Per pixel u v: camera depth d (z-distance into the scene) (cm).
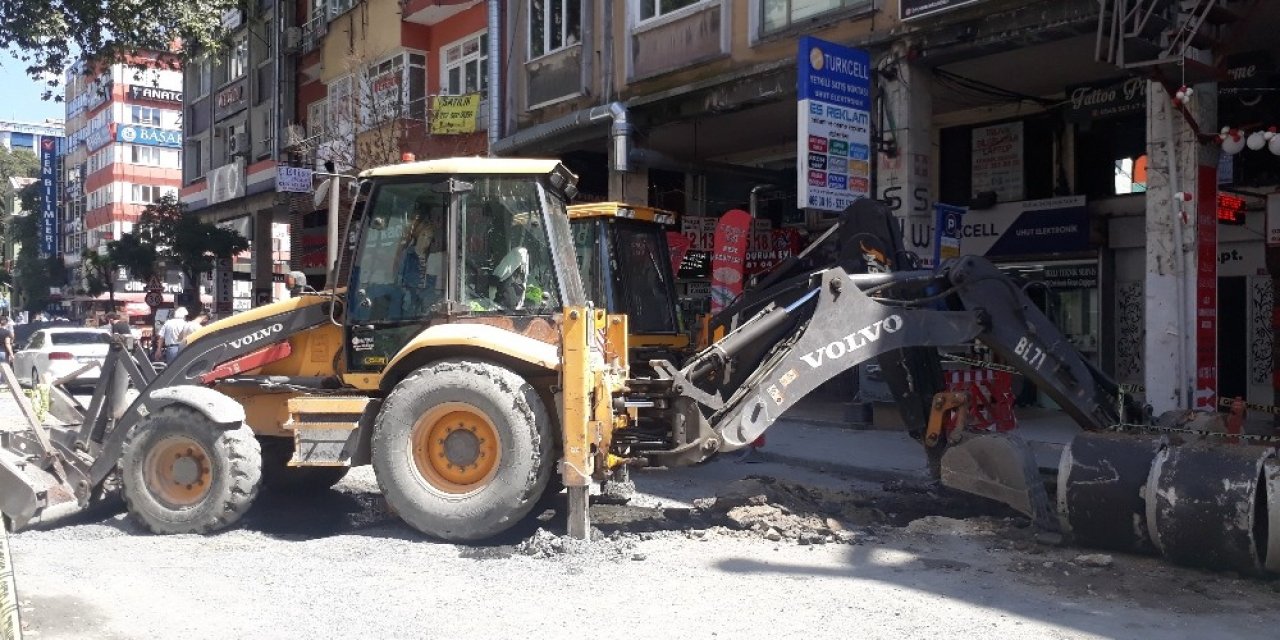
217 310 3272
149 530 736
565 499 840
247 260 3878
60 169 7106
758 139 1869
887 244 831
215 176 3259
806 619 530
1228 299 1396
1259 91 1221
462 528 684
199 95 3584
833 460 1113
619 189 1770
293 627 512
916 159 1319
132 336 885
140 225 3356
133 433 742
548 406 729
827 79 1247
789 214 1950
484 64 2222
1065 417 1456
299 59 2884
